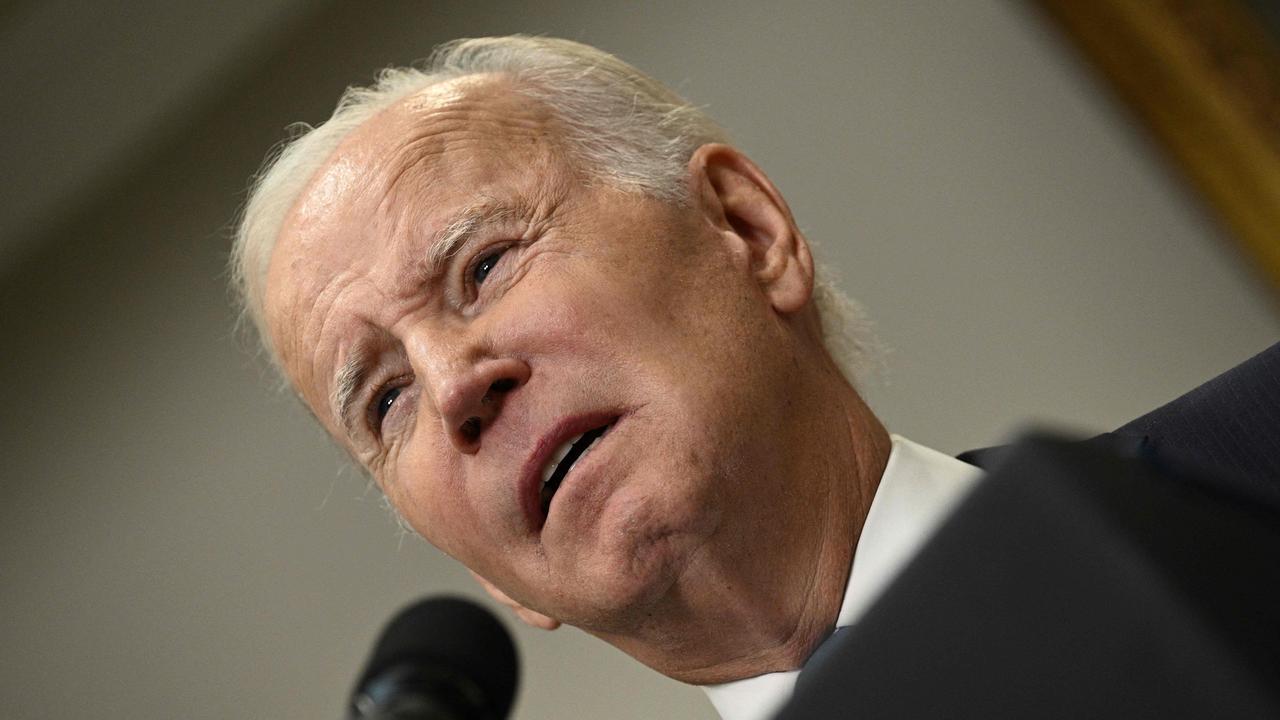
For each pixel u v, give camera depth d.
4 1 7.74
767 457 3.60
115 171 8.27
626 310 3.63
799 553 3.65
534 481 3.60
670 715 7.59
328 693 7.64
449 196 3.87
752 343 3.71
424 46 8.38
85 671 7.74
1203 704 0.59
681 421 3.52
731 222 4.12
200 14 8.11
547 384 3.56
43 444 8.02
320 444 8.00
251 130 8.27
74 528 7.93
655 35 8.65
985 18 8.88
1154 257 8.51
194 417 8.06
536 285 3.67
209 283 8.20
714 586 3.60
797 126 8.62
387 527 7.91
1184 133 8.51
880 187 8.56
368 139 4.14
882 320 8.37
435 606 1.92
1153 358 8.33
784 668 3.78
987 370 8.31
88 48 7.93
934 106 8.69
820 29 8.78
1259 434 3.82
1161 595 0.60
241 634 7.79
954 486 3.77
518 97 4.14
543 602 3.76
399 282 3.82
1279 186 8.28
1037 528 0.63
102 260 8.26
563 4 8.56
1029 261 8.48
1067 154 8.67
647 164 4.03
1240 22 8.44
